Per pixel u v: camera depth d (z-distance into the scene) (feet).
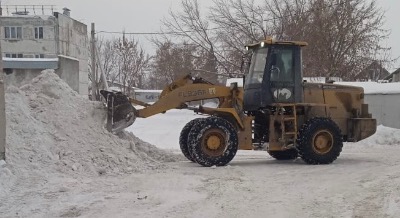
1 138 27.37
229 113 37.93
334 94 41.19
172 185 28.27
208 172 33.30
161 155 40.24
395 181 29.25
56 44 178.50
